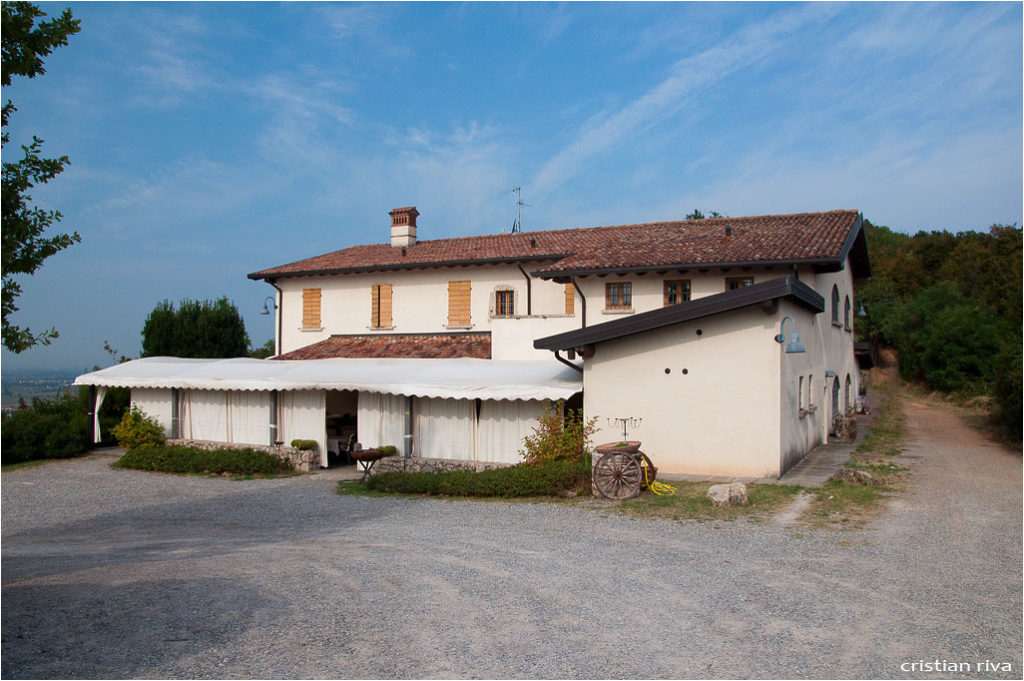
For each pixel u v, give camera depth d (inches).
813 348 820.6
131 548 482.0
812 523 465.1
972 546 402.3
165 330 1449.3
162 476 831.1
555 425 691.4
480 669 248.8
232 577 377.7
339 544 458.9
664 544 423.5
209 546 474.9
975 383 1448.1
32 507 670.5
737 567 368.5
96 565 424.8
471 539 456.4
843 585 333.7
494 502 595.5
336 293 1172.5
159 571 398.3
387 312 1127.0
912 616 292.2
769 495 553.6
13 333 309.1
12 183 315.6
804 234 867.4
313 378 834.2
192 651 270.5
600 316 891.4
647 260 856.3
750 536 435.5
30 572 410.6
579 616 301.1
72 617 313.7
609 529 470.9
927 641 266.2
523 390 707.4
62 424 1014.4
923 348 1663.4
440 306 1092.5
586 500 577.9
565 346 692.7
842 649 260.1
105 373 1004.6
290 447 852.0
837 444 866.1
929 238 2536.9
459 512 556.7
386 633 286.0
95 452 1043.9
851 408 1205.7
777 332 629.9
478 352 976.9
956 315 1550.2
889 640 267.7
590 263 887.1
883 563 369.1
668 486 608.1
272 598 336.5
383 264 1104.2
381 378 796.0
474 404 761.6
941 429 1022.4
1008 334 1300.4
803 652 257.8
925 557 379.9
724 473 645.3
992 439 907.4
